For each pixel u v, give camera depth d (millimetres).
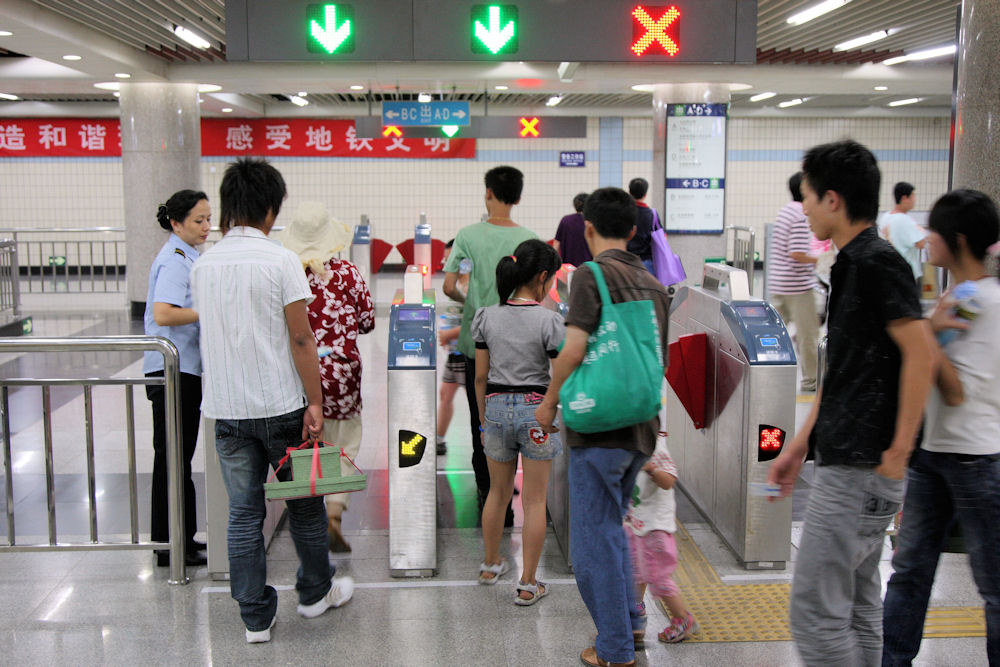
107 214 17344
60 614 3578
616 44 5320
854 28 8867
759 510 3957
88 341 3654
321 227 4098
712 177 10664
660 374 2881
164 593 3781
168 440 3771
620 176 18031
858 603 2600
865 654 2586
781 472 2678
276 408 3199
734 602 3668
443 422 5746
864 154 2363
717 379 4406
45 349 3613
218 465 3832
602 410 2807
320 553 3469
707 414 4590
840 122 17906
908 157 18047
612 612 3025
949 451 2678
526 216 18109
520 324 3602
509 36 5266
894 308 2258
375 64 10148
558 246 6992
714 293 4598
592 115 17109
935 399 2709
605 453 2906
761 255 18281
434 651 3273
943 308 2668
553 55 5312
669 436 5441
